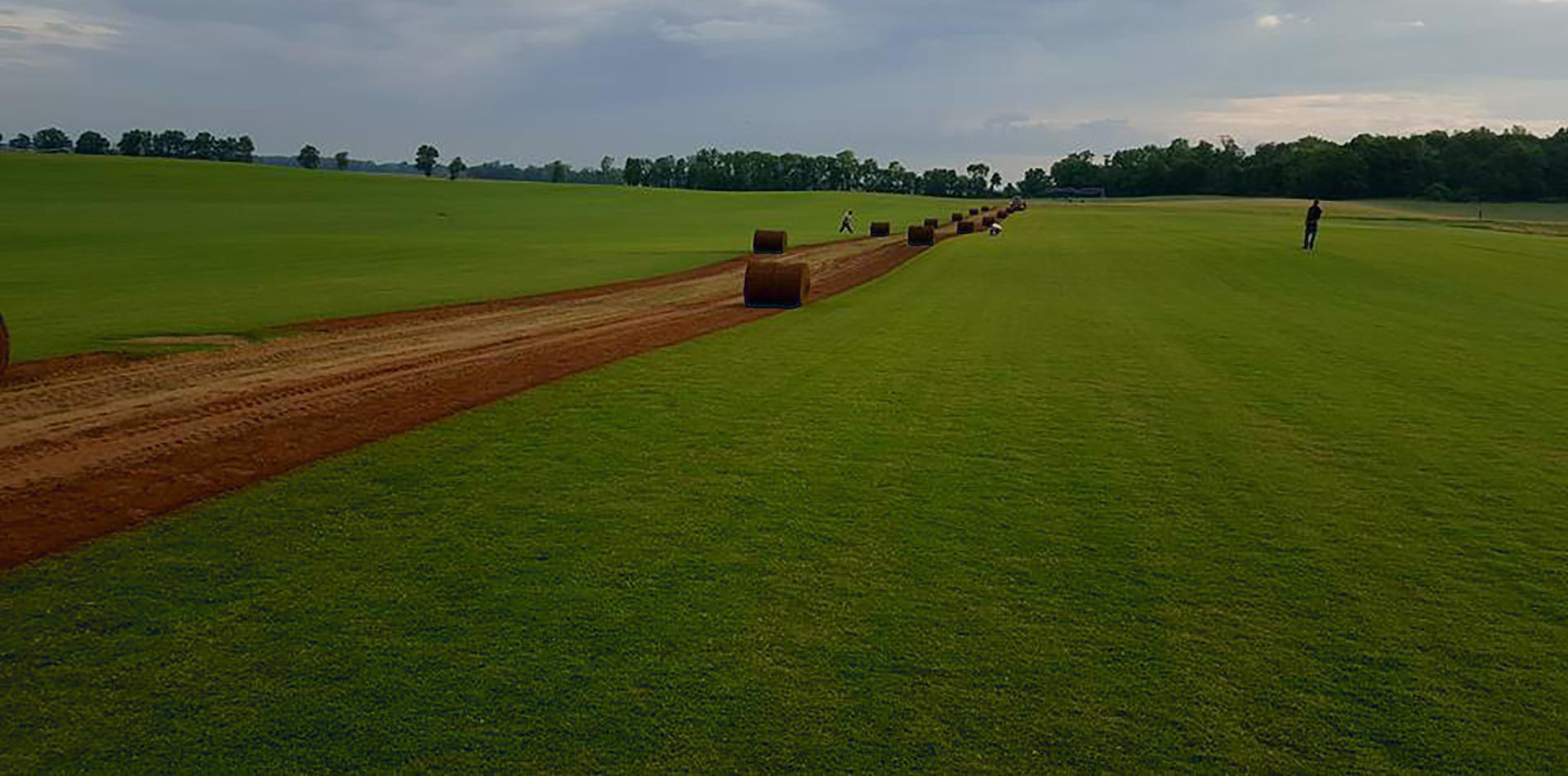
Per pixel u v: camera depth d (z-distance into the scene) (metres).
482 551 7.59
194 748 5.05
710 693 5.59
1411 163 166.50
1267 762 5.00
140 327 19.92
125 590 6.88
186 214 73.19
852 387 13.91
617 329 20.33
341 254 40.12
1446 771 4.93
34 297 24.78
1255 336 19.77
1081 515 8.59
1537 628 6.48
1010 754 5.04
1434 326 21.56
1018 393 13.72
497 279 31.62
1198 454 10.62
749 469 9.78
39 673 5.76
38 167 110.38
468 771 4.86
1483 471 10.09
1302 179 175.75
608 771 4.88
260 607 6.61
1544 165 155.12
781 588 6.97
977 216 90.19
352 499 8.78
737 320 21.73
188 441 10.89
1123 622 6.50
